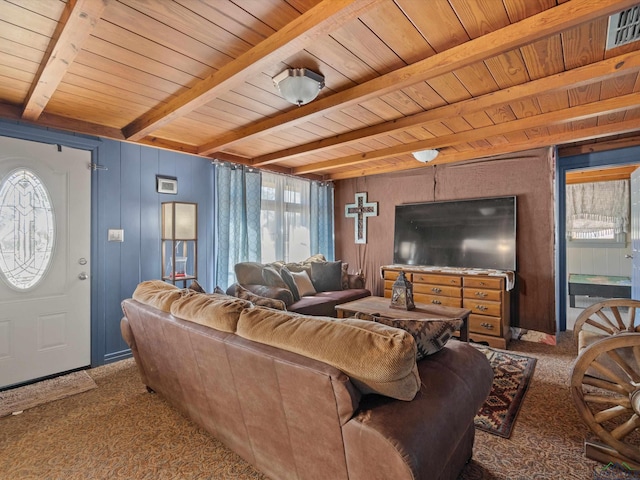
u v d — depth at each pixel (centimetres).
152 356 222
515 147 382
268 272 374
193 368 180
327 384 115
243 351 142
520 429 201
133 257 339
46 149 283
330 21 145
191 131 328
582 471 165
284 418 135
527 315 388
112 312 324
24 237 272
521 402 233
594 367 176
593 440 188
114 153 326
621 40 176
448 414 123
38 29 163
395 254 495
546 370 291
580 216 622
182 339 181
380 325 129
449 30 168
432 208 460
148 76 213
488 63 201
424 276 417
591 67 202
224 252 406
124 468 169
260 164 436
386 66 204
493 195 415
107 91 235
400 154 398
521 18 159
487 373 161
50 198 285
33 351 275
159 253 360
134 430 203
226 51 185
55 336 287
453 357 155
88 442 191
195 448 185
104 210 319
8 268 264
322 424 121
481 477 161
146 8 149
